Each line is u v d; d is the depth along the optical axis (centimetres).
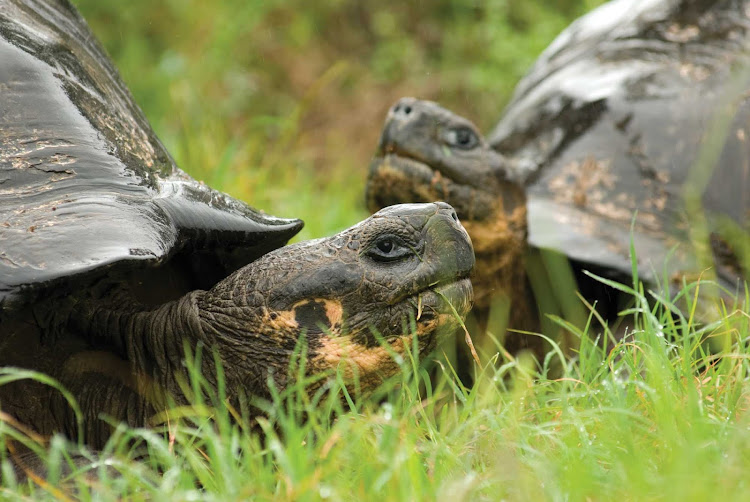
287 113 2223
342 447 605
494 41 2225
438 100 2262
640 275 986
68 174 705
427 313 711
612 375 705
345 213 1509
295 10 2422
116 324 720
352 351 701
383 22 2375
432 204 733
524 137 1209
